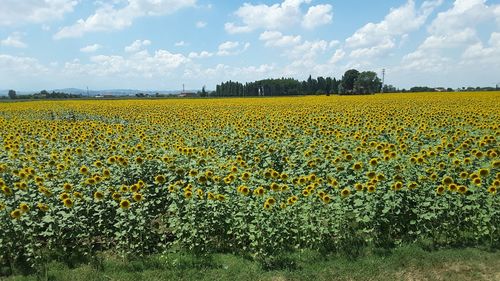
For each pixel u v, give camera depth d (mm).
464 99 41062
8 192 8914
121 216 8977
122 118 29469
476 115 23156
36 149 14609
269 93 105312
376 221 8695
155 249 8844
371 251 8492
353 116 25109
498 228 8703
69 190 9273
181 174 10906
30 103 50406
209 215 8773
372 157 11930
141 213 8820
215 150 14859
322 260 8266
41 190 9250
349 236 8852
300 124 20609
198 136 17875
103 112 34531
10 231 8250
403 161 11289
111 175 11000
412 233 8797
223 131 19656
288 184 10547
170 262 8344
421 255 8227
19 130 20094
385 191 9180
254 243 8172
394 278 7621
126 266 8195
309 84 105812
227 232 8750
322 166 11516
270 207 8453
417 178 9844
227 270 8008
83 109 37906
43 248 8867
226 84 105312
